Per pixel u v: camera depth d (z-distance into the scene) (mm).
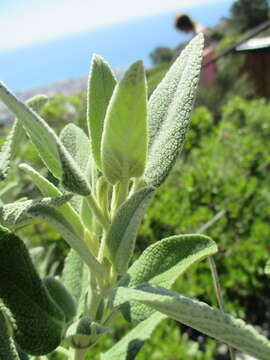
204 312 88
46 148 114
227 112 754
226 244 474
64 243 333
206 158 550
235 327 85
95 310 128
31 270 115
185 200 500
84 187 106
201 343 448
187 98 125
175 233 455
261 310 511
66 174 102
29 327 112
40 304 115
